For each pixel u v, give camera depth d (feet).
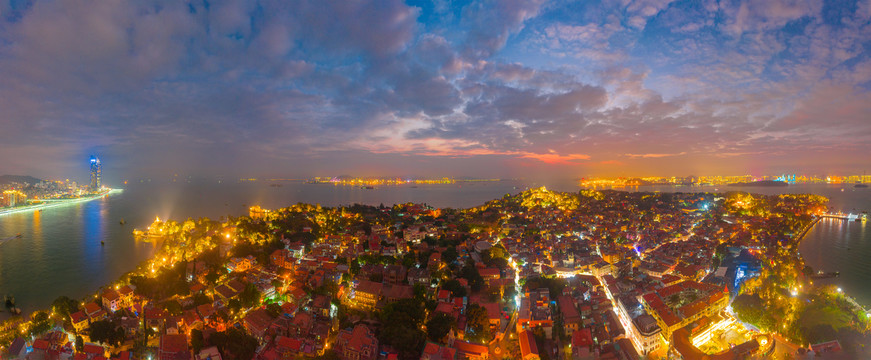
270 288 595.06
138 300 581.12
